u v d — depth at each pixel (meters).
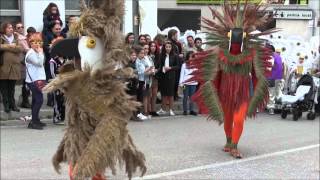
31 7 12.48
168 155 7.33
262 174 6.48
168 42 11.03
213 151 7.73
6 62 9.36
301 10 20.34
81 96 3.27
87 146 3.22
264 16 7.42
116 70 3.31
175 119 10.79
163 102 11.34
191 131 9.40
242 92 7.30
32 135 8.45
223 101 7.45
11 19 12.56
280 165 6.99
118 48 3.28
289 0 20.47
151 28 14.96
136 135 8.82
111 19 3.24
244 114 7.34
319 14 20.92
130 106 3.36
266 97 7.42
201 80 7.47
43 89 3.30
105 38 3.26
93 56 3.26
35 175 6.05
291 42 13.16
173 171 6.43
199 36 12.51
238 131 7.39
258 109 7.48
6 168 6.35
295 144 8.49
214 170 6.59
